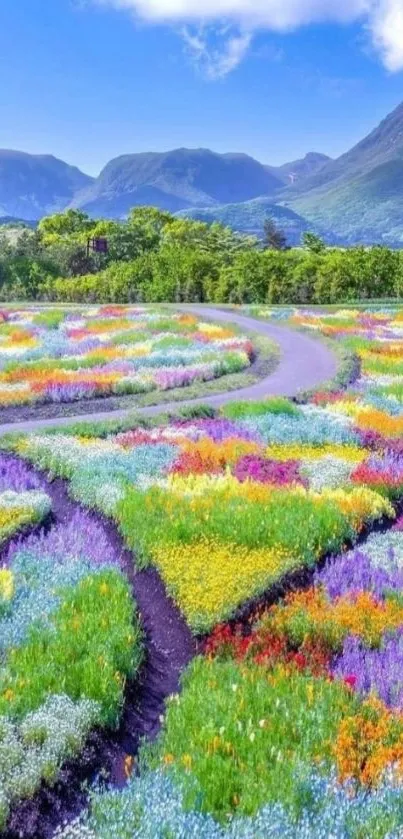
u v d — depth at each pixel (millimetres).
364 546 14359
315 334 50094
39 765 7668
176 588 12008
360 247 100000
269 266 90562
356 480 17984
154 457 19609
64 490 17719
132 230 141000
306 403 27891
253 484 17031
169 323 53125
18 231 171875
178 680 9844
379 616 11016
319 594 11891
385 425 23422
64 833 6797
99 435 22406
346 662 9867
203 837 6559
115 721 8727
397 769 7480
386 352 40906
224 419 24422
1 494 16406
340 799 7051
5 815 7109
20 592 11570
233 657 10258
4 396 27984
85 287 100938
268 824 6602
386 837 6477
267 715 8500
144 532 13953
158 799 7059
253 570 12484
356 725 8195
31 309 70875
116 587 11609
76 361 36312
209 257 100625
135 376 32375
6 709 8344
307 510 15141
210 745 7922
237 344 43031
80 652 9719
